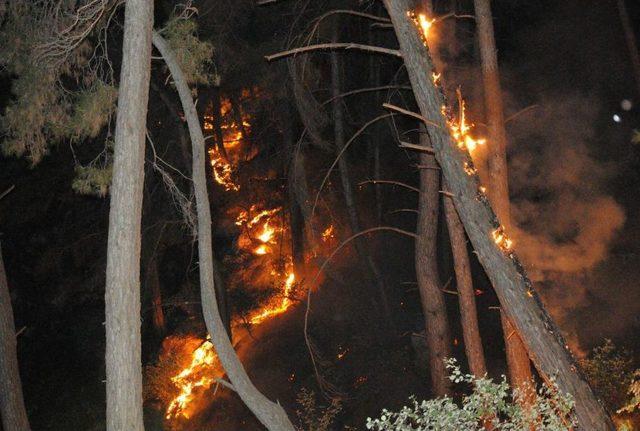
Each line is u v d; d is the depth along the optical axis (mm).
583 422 9555
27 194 22156
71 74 13570
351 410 20969
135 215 10547
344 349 24125
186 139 22062
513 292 10008
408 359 22109
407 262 27188
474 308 14852
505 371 18547
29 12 13172
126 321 10406
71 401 20844
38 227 22875
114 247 10461
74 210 23078
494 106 13508
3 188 21844
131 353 10414
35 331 22328
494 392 6836
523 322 9938
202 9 19625
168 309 28031
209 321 11820
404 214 27766
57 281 23203
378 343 23750
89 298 23750
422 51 10766
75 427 20062
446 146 10469
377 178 26094
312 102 20469
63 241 23078
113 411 10359
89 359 22672
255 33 21953
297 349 25203
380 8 22750
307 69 20109
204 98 22359
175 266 28688
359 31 24078
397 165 27500
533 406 6902
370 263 24859
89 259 23375
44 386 21109
